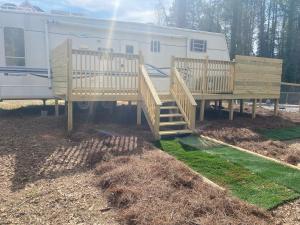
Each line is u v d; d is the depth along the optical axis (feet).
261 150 21.52
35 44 30.53
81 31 32.07
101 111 32.35
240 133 25.71
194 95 28.55
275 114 37.83
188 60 28.12
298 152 21.38
